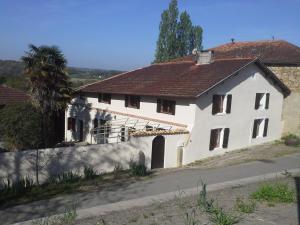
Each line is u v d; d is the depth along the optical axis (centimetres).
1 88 3073
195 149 2452
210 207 1011
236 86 2653
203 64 2991
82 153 1955
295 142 2842
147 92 2727
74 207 1176
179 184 1695
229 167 2112
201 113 2445
